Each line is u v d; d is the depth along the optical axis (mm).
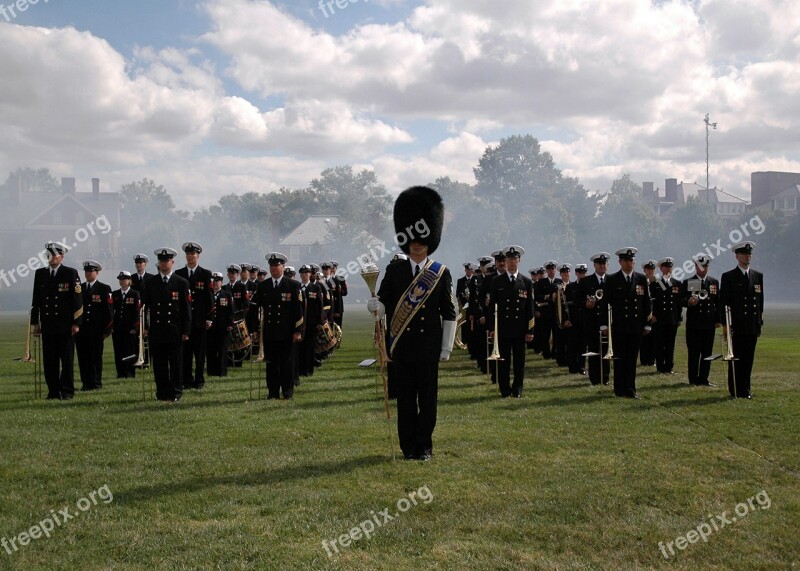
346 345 27281
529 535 6367
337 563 5785
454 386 15562
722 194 112375
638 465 8469
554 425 10812
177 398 13711
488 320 14227
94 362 15531
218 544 6164
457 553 5980
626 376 13812
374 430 10547
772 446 9438
